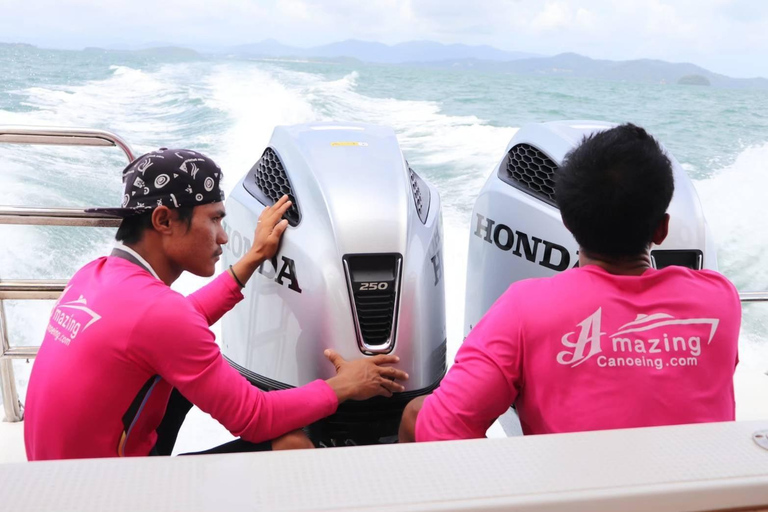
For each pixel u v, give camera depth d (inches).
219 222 50.6
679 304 39.1
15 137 67.7
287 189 61.6
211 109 402.0
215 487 23.2
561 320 38.6
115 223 71.1
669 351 38.2
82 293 45.9
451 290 129.7
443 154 292.2
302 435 50.6
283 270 58.6
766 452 26.2
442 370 62.1
